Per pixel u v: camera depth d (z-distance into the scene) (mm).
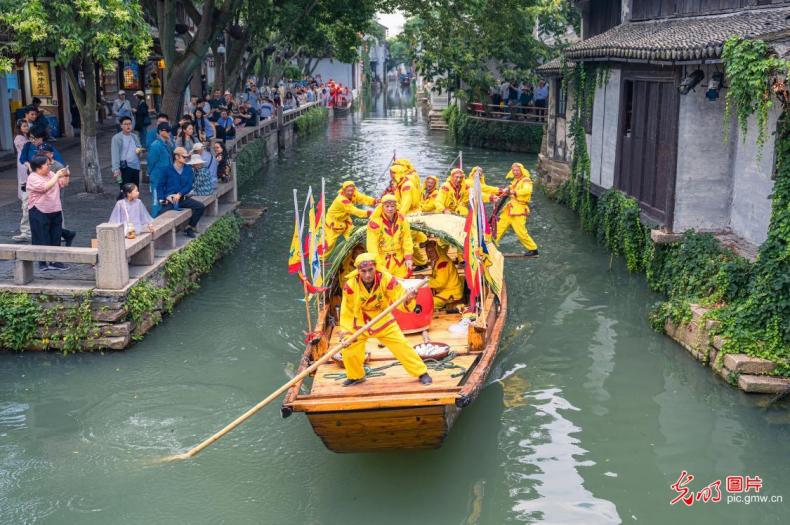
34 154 12539
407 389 7598
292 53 41469
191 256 13344
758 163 11812
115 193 17094
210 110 22359
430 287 10148
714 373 10125
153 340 11344
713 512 7363
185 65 19062
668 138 13250
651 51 12453
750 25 11781
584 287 13617
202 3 25891
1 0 13055
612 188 15977
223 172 17297
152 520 7336
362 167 27609
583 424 8977
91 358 10719
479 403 9508
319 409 7273
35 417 9156
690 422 8945
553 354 10859
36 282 11055
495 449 8500
